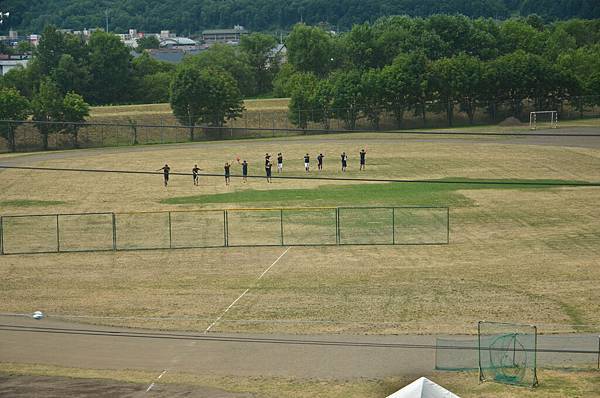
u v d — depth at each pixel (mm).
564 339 63500
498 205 111750
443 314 70188
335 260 87875
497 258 87062
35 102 192500
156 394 54781
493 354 58188
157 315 71750
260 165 150500
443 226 100750
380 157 156875
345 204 113062
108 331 67938
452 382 55844
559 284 77812
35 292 78875
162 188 128125
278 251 91750
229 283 80750
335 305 73438
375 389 55062
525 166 143250
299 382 56594
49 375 58438
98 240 97562
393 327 67438
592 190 121438
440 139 186250
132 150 178500
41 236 99750
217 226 102875
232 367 59656
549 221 102438
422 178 132125
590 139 179000
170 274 84188
